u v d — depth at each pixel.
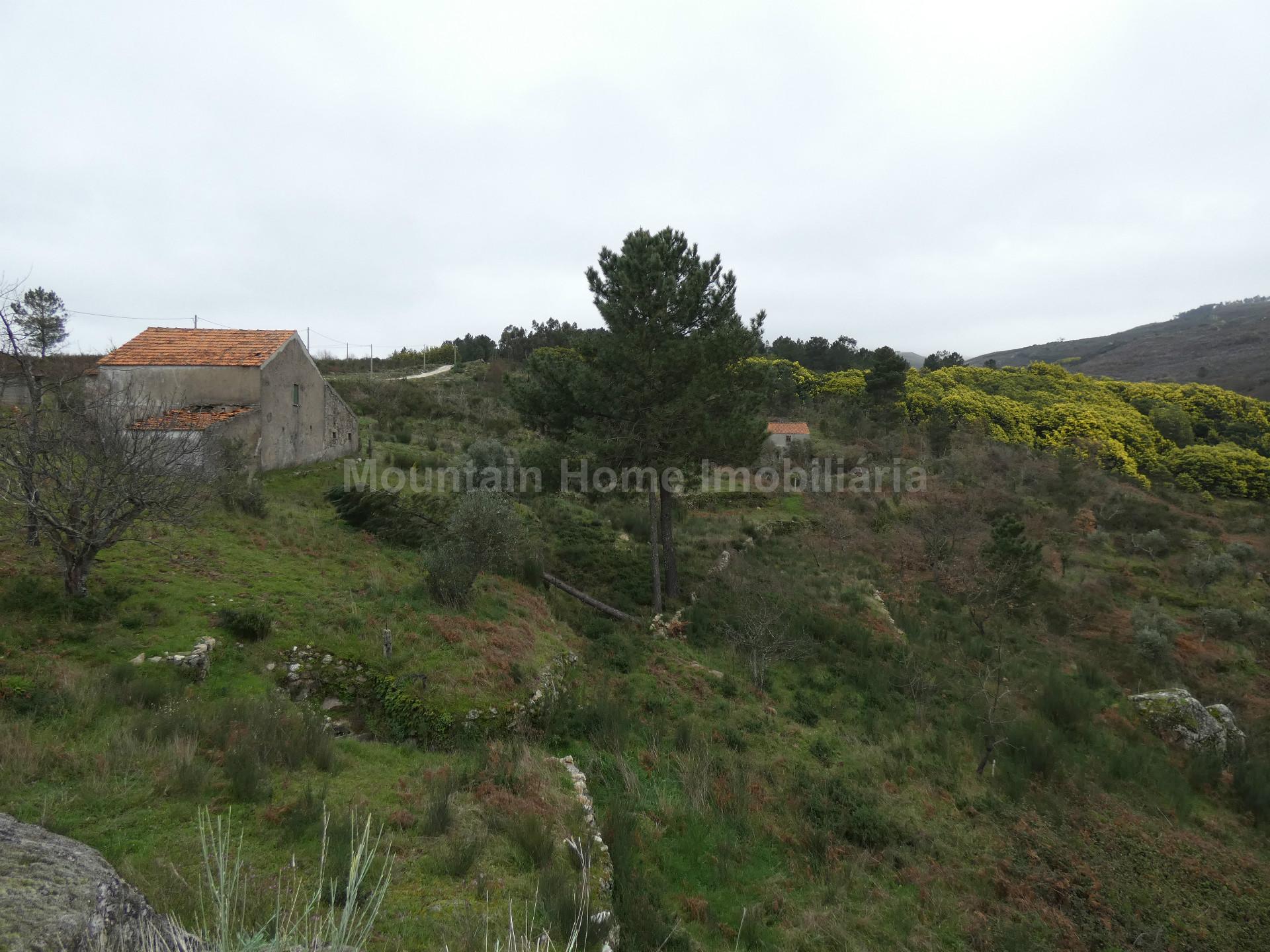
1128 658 20.31
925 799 11.52
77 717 6.77
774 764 11.12
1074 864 10.83
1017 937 8.58
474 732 8.81
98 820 5.39
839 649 16.47
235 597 10.26
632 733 10.85
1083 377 66.19
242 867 5.10
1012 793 12.47
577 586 17.50
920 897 9.08
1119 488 38.53
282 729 7.39
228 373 18.23
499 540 12.70
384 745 8.27
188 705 7.59
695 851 8.39
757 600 17.58
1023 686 16.86
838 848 9.48
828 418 47.25
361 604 11.02
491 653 10.55
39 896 3.18
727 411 16.95
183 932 3.61
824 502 29.81
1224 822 13.53
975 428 45.81
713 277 17.50
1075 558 28.09
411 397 35.31
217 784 6.27
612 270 16.75
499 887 5.71
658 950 6.39
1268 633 22.94
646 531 21.95
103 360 18.34
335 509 16.88
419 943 4.74
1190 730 16.27
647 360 16.05
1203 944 9.83
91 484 8.73
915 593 22.05
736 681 13.76
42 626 8.16
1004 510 31.80
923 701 14.85
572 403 17.44
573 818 7.56
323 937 4.32
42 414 9.77
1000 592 21.38
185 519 9.42
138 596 9.61
